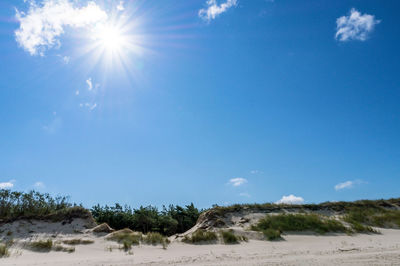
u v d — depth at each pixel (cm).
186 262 1100
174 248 1566
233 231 1834
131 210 3344
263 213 2250
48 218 1966
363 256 1041
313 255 1159
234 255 1241
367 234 1848
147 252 1474
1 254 1341
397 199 2777
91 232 1862
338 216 2259
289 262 971
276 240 1717
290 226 1956
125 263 1123
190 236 1792
